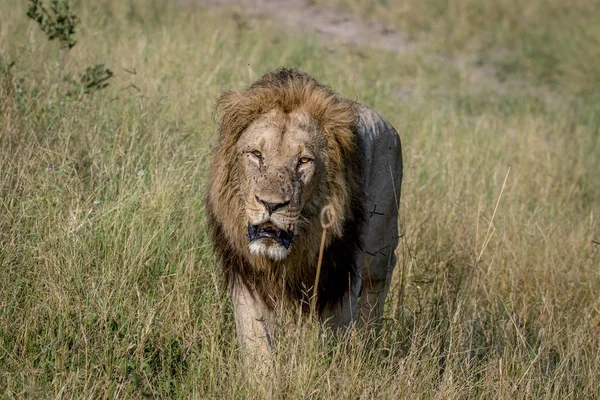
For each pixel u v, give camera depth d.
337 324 9.03
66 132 11.45
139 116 12.45
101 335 8.62
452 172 15.39
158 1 25.42
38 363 8.33
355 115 8.47
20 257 9.34
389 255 10.05
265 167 7.73
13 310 8.78
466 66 27.94
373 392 8.31
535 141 19.25
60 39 14.43
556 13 34.41
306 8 31.81
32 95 12.79
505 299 11.91
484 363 9.53
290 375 8.19
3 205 9.88
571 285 12.51
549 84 27.62
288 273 8.48
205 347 8.71
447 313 10.30
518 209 14.85
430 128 18.06
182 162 11.48
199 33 21.55
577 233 14.44
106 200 10.34
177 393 8.36
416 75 25.94
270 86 8.16
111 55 16.56
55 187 10.01
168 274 9.73
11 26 17.89
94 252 9.53
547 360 10.18
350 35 29.78
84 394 7.82
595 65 29.06
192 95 14.33
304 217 8.09
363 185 9.04
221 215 8.33
